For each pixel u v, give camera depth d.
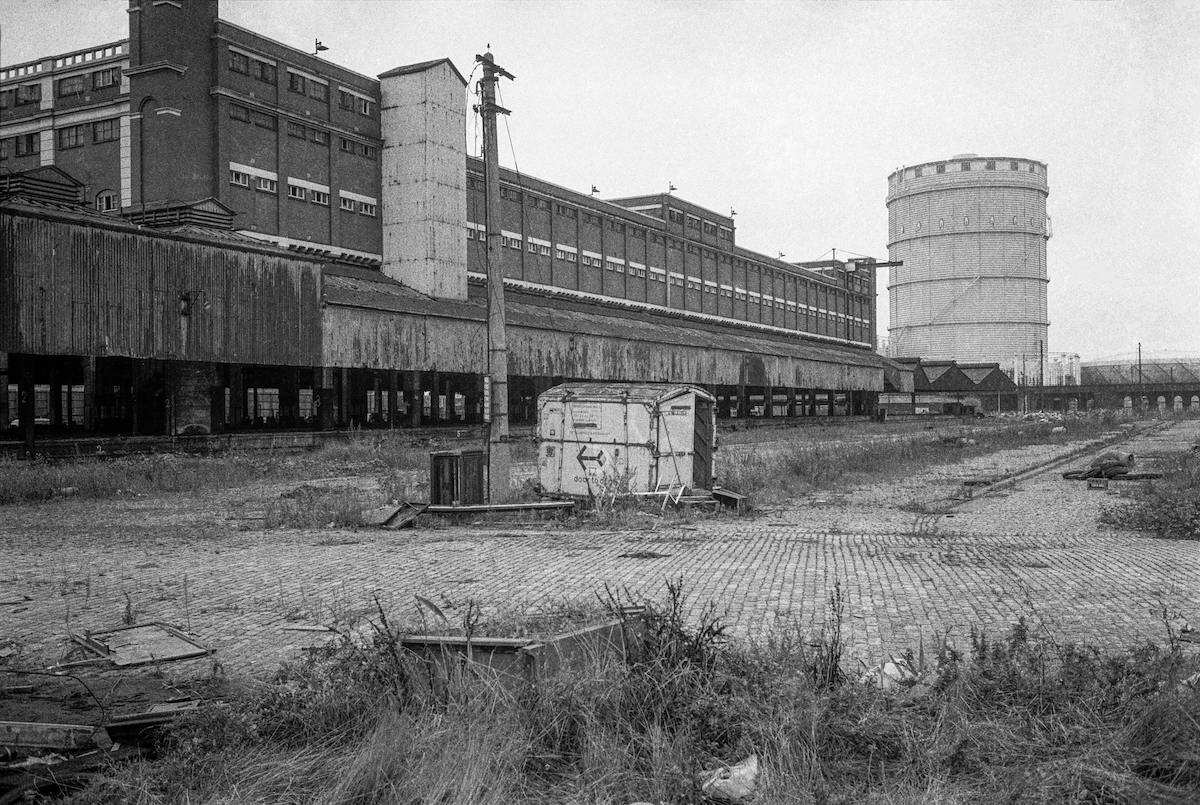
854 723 4.61
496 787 4.05
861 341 112.12
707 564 11.23
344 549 12.71
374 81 45.94
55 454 26.72
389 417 49.91
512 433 46.16
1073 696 5.00
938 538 13.94
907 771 4.27
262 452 32.47
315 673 5.50
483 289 51.66
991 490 22.66
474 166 51.34
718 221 81.50
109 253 28.00
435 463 16.53
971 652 6.03
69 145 41.97
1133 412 97.75
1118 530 14.92
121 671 6.44
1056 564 11.12
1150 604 8.56
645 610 5.84
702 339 64.56
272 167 40.72
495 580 10.08
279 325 33.69
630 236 68.50
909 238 137.25
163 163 37.56
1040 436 47.66
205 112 38.34
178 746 4.69
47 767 4.52
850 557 11.82
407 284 45.41
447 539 13.84
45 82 42.62
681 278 75.00
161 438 29.84
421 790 4.03
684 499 17.48
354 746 4.59
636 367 55.19
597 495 16.95
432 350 41.09
